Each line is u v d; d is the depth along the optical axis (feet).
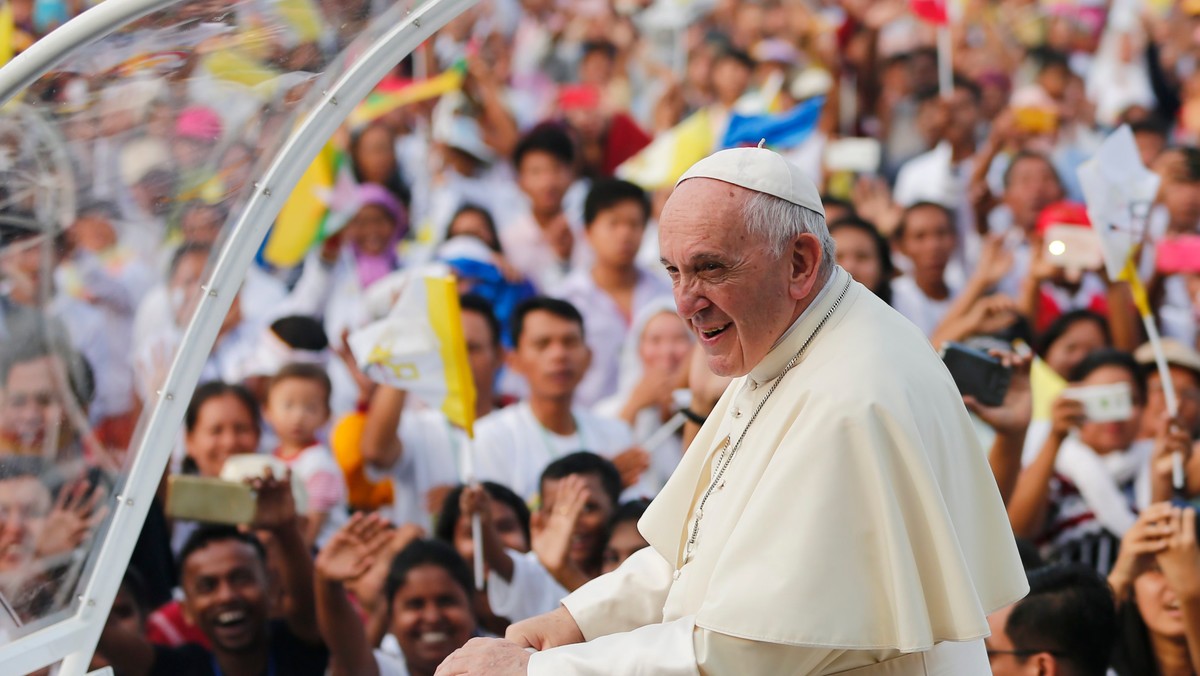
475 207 92.89
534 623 34.86
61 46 29.45
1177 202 85.81
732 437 33.19
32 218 35.68
